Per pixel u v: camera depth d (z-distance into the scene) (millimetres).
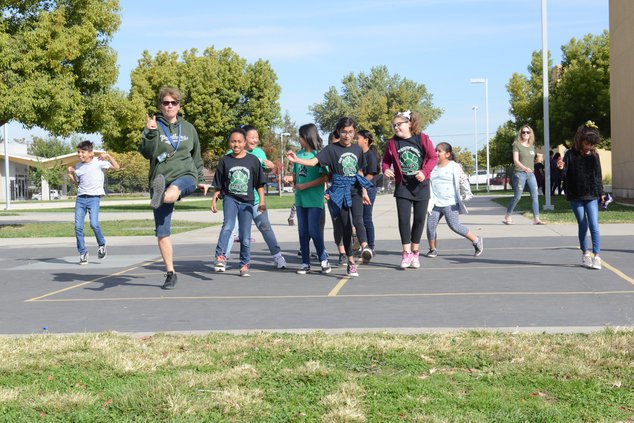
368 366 4684
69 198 86875
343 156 8844
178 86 44625
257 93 47531
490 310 6590
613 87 26562
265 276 9469
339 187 8891
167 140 8055
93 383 4488
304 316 6578
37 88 20438
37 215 33281
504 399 3951
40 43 20859
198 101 45219
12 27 21234
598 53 48719
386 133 83625
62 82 21203
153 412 3904
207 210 36062
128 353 5109
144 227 21172
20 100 19984
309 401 4039
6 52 20047
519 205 27656
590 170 8992
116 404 4031
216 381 4387
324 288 8281
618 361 4555
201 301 7598
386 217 22578
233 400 4031
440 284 8273
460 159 109562
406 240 9648
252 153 10109
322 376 4461
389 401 3990
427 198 9609
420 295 7559
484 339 5180
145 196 87250
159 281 9258
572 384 4156
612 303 6785
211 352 5121
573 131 48656
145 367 4777
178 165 8109
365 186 8984
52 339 5664
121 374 4633
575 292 7457
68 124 21906
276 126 50219
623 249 11203
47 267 11273
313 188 9375
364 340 5273
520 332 5496
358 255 11164
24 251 14328
